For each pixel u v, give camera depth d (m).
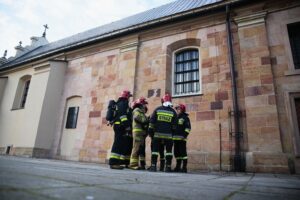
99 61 12.84
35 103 13.35
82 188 1.63
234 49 9.00
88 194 1.42
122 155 5.64
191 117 9.00
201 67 9.58
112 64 12.23
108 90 11.81
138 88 10.78
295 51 8.26
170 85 10.41
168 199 1.56
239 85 8.46
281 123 7.41
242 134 7.85
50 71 13.53
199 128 8.70
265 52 8.23
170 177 3.72
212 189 2.36
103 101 11.77
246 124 7.89
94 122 11.66
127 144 5.84
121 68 11.58
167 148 5.93
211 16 9.86
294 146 6.98
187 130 6.55
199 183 2.97
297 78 7.61
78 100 12.98
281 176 5.83
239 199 1.80
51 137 12.70
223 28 9.54
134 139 6.06
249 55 8.46
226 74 8.84
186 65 10.45
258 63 8.22
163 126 6.00
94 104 12.05
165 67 10.41
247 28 8.84
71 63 14.03
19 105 15.90
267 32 8.52
